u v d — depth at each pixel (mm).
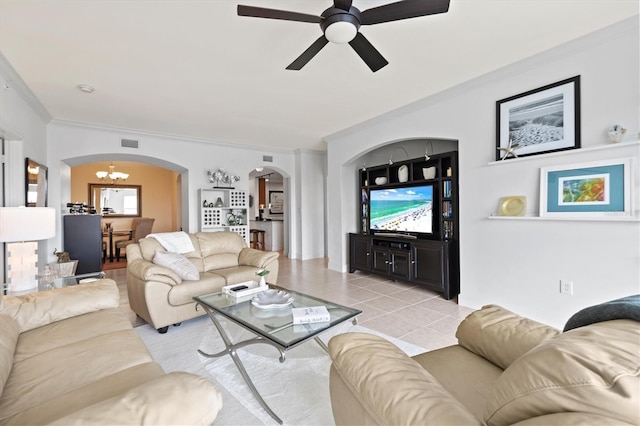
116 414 755
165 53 2660
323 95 3664
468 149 3359
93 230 4852
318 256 7297
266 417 1636
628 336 703
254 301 2314
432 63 2891
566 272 2615
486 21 2256
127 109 4098
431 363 1345
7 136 3148
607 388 584
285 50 2633
